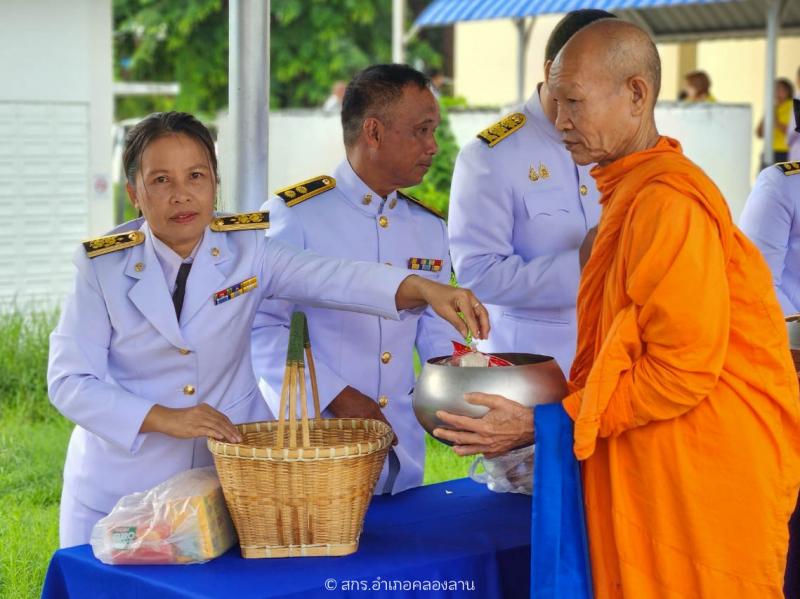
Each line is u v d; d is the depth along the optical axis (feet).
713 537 9.20
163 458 10.69
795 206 16.31
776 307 9.38
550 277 13.42
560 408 9.49
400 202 12.90
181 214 10.27
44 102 32.76
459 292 10.52
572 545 9.45
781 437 9.38
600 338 9.64
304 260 11.17
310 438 10.42
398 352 12.55
